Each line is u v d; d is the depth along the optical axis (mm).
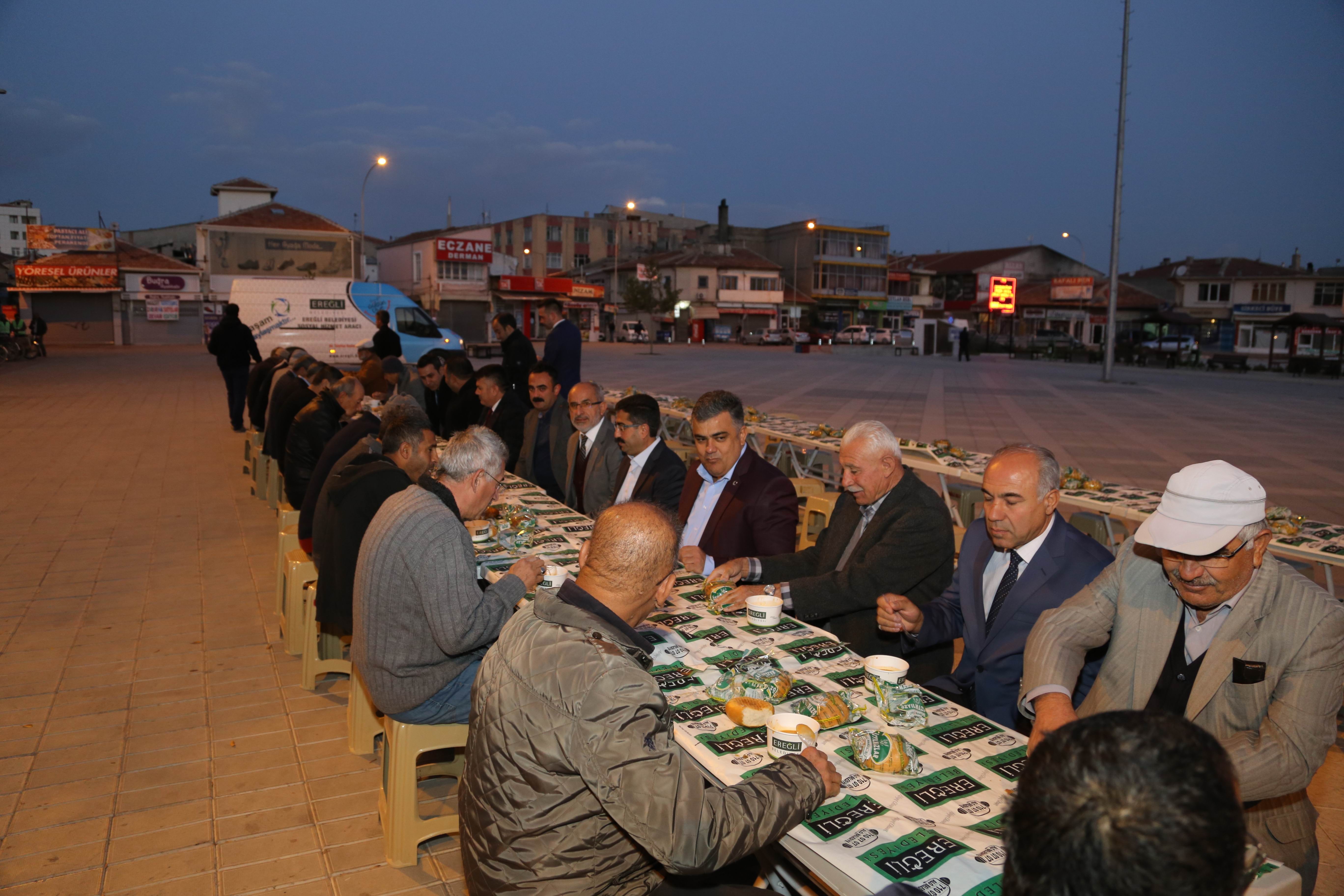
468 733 2641
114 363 26312
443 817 2947
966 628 3016
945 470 6859
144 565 6164
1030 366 36250
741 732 2197
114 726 3801
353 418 5938
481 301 44594
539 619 1840
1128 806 828
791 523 4039
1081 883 839
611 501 5176
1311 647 1865
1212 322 45656
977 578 2988
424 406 9406
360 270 32906
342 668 4262
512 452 7031
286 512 5316
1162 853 802
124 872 2803
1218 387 25234
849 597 3338
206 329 37625
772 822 1672
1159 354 36656
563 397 6402
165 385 19484
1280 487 9438
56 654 4566
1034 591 2801
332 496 3713
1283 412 17641
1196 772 854
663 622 3123
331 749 3650
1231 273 46312
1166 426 14844
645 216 78125
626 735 1611
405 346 20734
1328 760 3676
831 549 3709
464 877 2002
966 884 1573
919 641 3088
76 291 36875
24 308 36719
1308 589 1919
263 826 3090
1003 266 62000
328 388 6039
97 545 6688
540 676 1690
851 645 3445
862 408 17266
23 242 95875
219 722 3869
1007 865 947
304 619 4352
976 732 2254
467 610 2811
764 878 2307
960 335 41125
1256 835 2031
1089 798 850
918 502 3391
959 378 26734
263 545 6770
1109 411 17250
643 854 1789
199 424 13453
